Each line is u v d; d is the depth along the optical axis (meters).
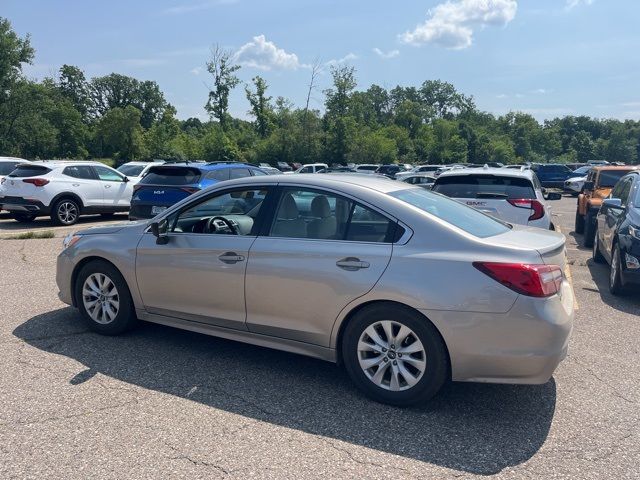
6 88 55.28
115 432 3.34
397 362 3.76
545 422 3.60
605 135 134.75
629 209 7.34
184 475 2.90
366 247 3.85
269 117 57.94
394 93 115.75
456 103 114.19
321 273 3.91
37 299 6.25
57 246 9.96
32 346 4.76
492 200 7.43
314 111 53.66
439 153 73.06
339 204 4.07
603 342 5.26
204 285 4.45
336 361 4.02
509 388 4.14
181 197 10.12
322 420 3.57
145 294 4.81
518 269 3.47
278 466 3.01
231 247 4.31
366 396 3.91
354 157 52.91
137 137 70.88
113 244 4.94
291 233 4.17
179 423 3.47
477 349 3.52
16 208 13.05
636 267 6.62
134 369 4.33
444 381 3.68
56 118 73.06
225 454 3.12
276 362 4.56
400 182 4.70
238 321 4.34
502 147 84.75
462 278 3.55
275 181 4.40
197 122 121.62
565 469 3.04
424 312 3.60
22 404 3.67
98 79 107.38
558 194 9.12
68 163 13.74
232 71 55.16
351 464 3.05
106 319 5.04
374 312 3.77
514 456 3.17
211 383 4.11
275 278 4.09
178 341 5.00
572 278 8.25
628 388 4.17
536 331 3.45
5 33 53.91
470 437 3.38
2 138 55.38
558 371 4.50
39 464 2.97
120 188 14.59
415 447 3.25
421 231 3.78
